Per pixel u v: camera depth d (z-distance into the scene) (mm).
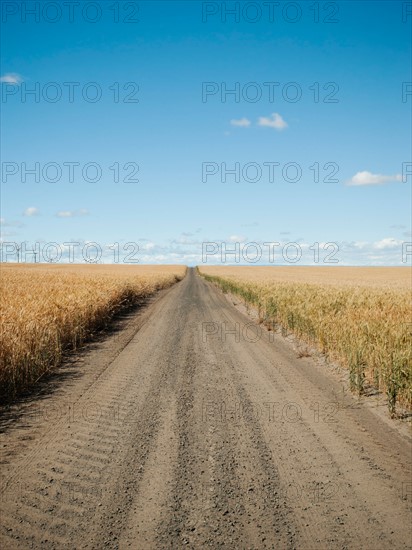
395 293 20531
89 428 5590
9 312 11125
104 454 4793
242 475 4312
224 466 4512
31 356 8117
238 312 21438
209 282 61688
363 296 17609
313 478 4266
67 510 3643
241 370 8969
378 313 12422
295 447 5031
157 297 31281
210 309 22531
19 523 3449
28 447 4980
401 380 6656
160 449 4938
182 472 4363
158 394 7160
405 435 5461
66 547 3143
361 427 5719
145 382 7938
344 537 3283
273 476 4297
